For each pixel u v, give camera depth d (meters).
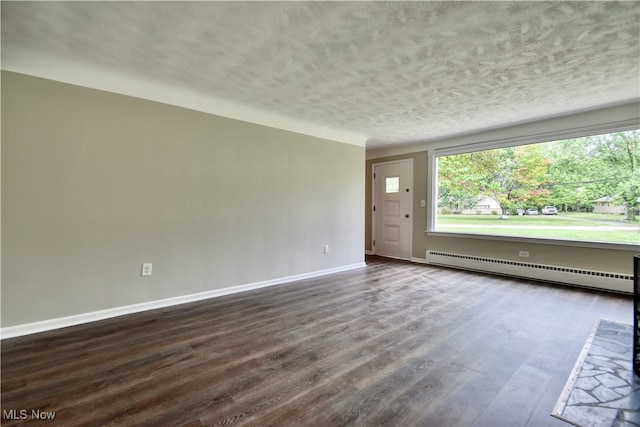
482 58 2.32
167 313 2.76
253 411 1.46
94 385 1.65
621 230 3.41
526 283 3.86
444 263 4.99
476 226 4.68
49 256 2.37
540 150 4.03
